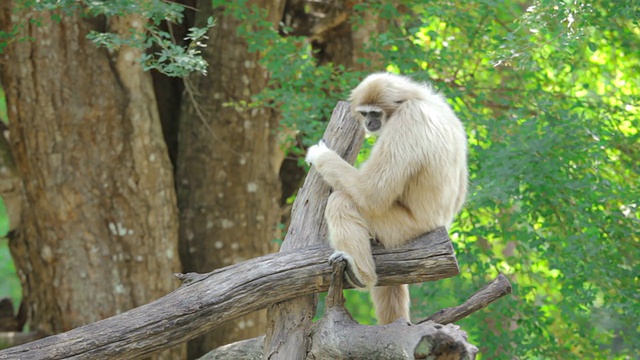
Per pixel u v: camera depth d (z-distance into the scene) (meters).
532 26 11.55
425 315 15.04
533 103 14.77
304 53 14.76
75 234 14.77
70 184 14.59
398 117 8.79
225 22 15.70
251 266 8.55
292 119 14.47
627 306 12.93
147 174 14.97
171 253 15.32
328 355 8.07
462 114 14.78
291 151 17.91
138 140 14.83
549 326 14.95
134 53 14.52
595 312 14.64
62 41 14.33
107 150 14.67
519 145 13.41
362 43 16.22
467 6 14.73
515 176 13.10
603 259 13.31
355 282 8.40
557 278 14.26
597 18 13.43
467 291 14.10
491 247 15.97
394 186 8.44
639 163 14.16
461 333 6.88
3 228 26.06
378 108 9.06
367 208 8.48
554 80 16.30
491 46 14.70
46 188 14.65
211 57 15.78
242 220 16.16
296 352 8.60
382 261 8.48
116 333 8.17
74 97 14.45
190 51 12.21
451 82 15.33
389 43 14.50
